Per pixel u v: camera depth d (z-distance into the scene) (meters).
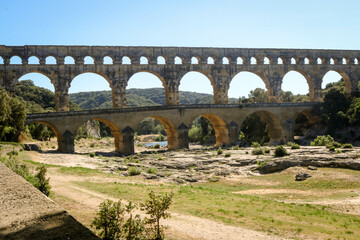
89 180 31.53
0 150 48.06
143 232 15.37
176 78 81.12
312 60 92.69
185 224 17.52
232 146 79.56
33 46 69.31
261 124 104.62
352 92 93.25
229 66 85.81
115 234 13.68
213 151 66.94
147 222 14.73
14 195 10.15
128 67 77.06
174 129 75.69
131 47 77.69
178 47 81.75
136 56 78.00
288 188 38.31
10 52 67.56
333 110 88.62
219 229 16.98
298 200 32.16
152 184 32.91
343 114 86.62
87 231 7.77
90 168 44.00
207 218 19.09
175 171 48.97
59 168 37.84
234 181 43.75
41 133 95.44
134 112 71.31
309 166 45.72
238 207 23.14
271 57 89.44
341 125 87.69
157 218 14.85
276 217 20.98
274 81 89.25
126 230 13.77
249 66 87.38
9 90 66.94
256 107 83.44
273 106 85.31
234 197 28.34
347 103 90.31
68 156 54.62
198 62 84.94
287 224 19.14
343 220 22.17
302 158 48.62
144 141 171.38
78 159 52.19
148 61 79.25
